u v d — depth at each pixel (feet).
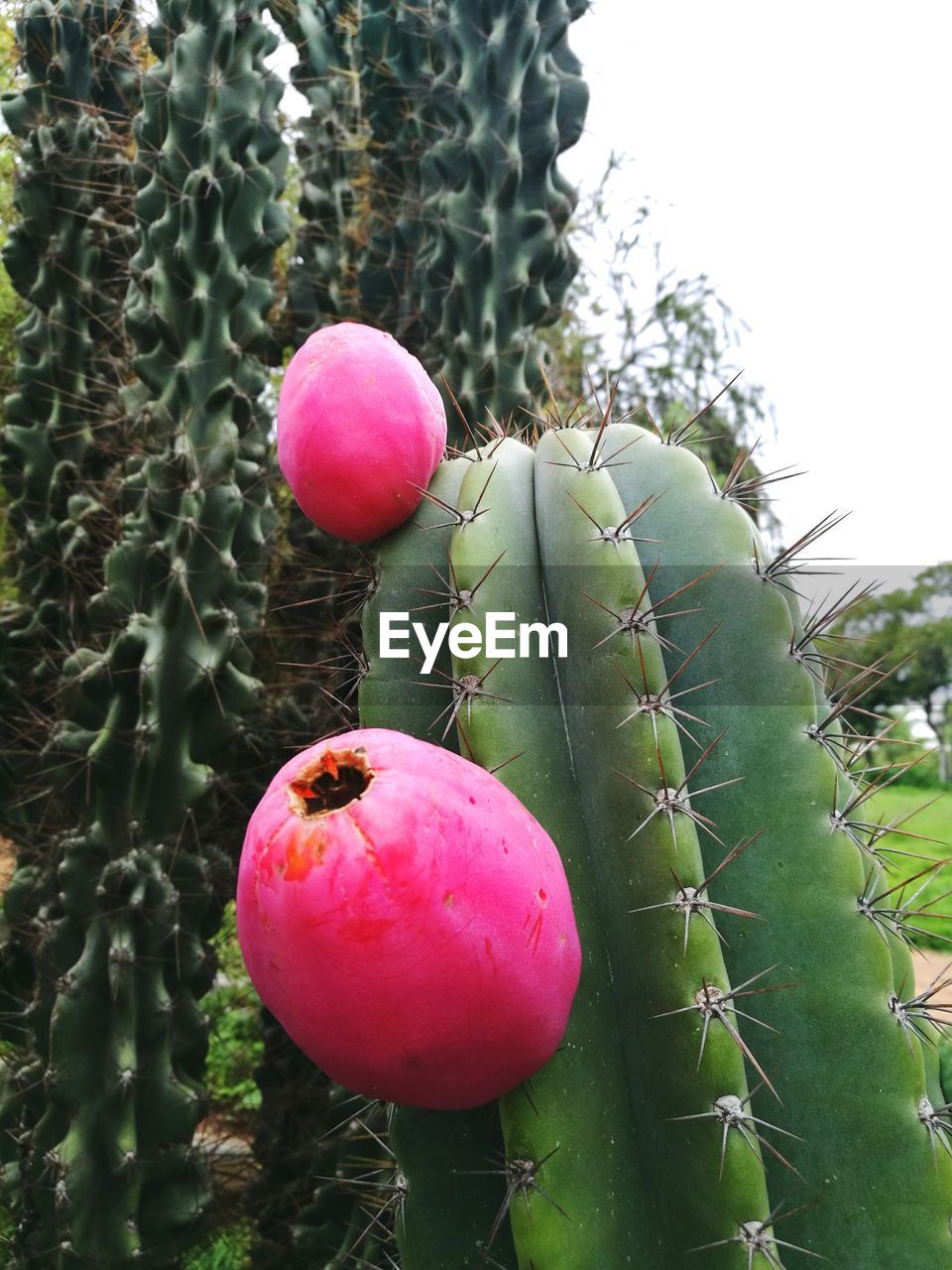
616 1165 0.71
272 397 2.02
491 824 0.61
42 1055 1.44
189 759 1.46
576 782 0.77
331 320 1.92
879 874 0.84
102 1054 1.37
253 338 1.61
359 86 1.94
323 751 0.60
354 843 0.56
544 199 1.66
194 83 1.58
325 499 0.80
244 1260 1.68
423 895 0.56
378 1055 0.60
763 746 0.80
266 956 0.59
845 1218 0.73
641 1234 0.71
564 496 0.79
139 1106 1.37
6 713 1.76
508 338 1.59
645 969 0.71
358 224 1.94
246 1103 2.03
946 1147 0.74
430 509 0.83
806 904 0.77
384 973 0.57
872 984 0.75
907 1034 0.75
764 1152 0.75
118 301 1.90
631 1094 0.73
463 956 0.58
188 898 1.44
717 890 0.78
